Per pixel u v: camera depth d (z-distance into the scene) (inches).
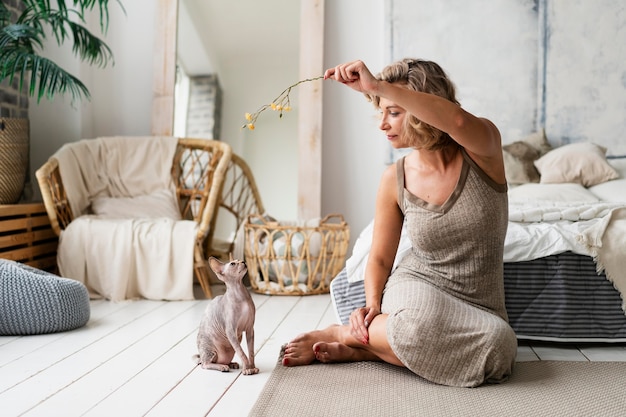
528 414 66.7
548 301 100.1
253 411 67.1
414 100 72.8
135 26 180.5
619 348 99.9
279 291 147.5
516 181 152.9
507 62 165.3
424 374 77.4
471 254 82.7
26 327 104.8
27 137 157.2
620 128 161.9
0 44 142.8
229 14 176.2
